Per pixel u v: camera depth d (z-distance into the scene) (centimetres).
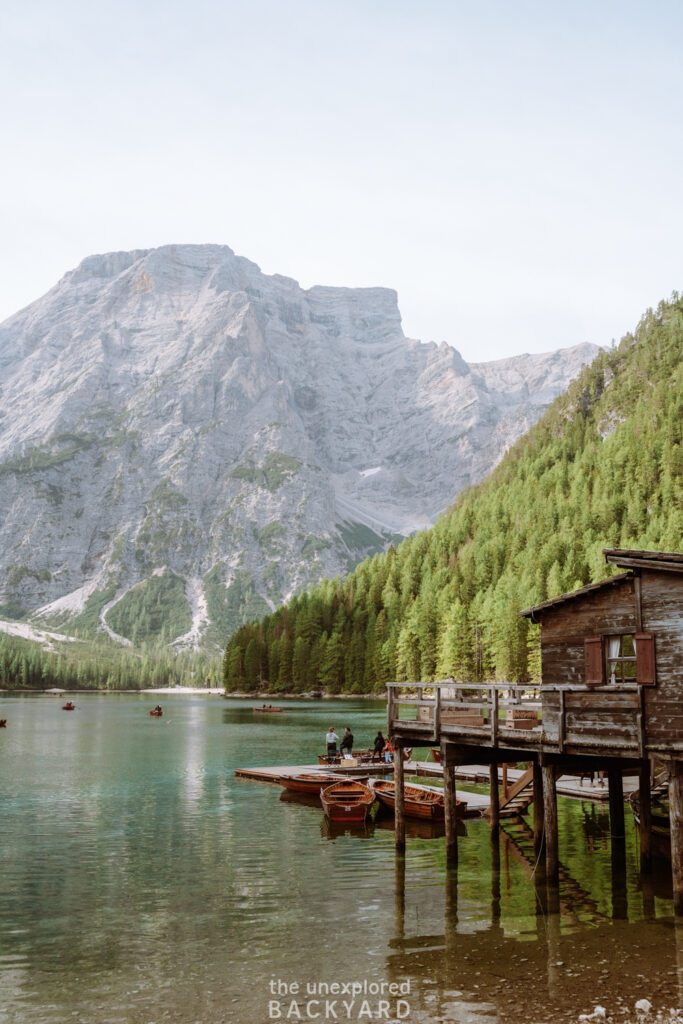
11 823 3800
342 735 9475
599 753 2370
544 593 14850
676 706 2173
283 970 1852
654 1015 1561
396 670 19075
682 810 2173
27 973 1848
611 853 3108
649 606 2277
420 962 1889
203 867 2902
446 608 17750
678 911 2166
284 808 4241
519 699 2922
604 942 2020
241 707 18388
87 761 6638
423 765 5419
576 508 19788
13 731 10419
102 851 3180
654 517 17450
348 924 2203
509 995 1673
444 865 2923
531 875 2767
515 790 3728
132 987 1758
